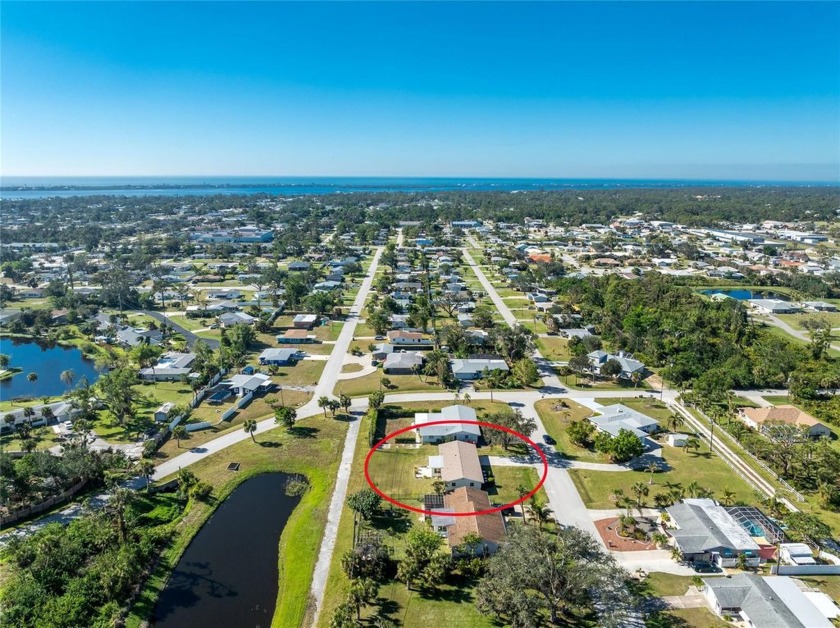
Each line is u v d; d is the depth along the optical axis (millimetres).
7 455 79688
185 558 67688
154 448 90500
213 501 78312
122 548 64562
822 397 113188
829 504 75875
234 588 62969
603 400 113562
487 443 94625
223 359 128625
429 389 118625
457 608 58781
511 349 132500
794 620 54094
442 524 70625
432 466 85500
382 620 56781
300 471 86500
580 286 194375
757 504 76312
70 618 55344
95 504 77062
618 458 87062
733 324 150250
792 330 164000
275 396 114562
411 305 179750
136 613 58688
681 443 93875
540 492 79812
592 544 58844
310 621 57344
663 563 65312
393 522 73062
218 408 108375
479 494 76750
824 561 65562
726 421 102688
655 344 136750
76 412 102188
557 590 56531
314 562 65688
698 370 122250
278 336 155625
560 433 98375
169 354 138000
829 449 82062
